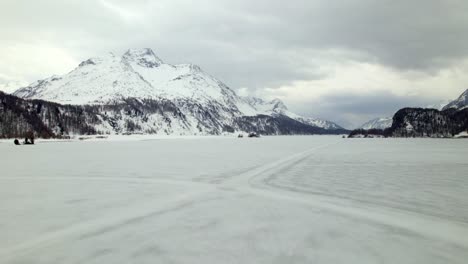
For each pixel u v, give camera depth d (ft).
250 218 36.40
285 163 98.07
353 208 41.16
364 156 128.67
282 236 30.53
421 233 31.42
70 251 26.91
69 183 60.59
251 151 163.12
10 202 44.39
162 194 49.96
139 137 495.41
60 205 42.63
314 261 25.08
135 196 48.34
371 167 87.45
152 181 63.00
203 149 181.68
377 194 50.03
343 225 33.91
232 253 26.53
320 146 232.32
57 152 149.18
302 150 173.68
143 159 111.34
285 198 47.06
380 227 33.30
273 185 58.54
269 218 36.50
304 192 51.65
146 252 26.71
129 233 31.22
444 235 30.94
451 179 65.21
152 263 24.72
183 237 30.19
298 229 32.55
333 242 29.01
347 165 92.27
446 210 40.19
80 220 35.65
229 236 30.48
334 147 215.72
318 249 27.43
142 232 31.53
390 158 118.11
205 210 39.88
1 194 50.03
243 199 46.21
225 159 112.16
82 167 86.48
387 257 25.89
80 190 53.36
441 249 27.55
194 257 25.75
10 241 29.19
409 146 235.61
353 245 28.37
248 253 26.53
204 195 49.16
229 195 49.14
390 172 76.64
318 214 38.09
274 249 27.43
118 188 54.95
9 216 37.29
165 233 31.24
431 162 101.71
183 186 57.36
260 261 25.00
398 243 28.84
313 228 32.86
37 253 26.50
